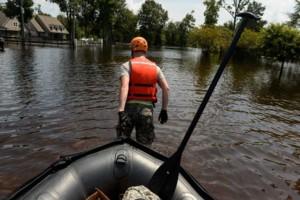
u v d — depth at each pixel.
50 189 2.21
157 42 92.81
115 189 2.54
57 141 4.97
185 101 8.81
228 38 44.00
